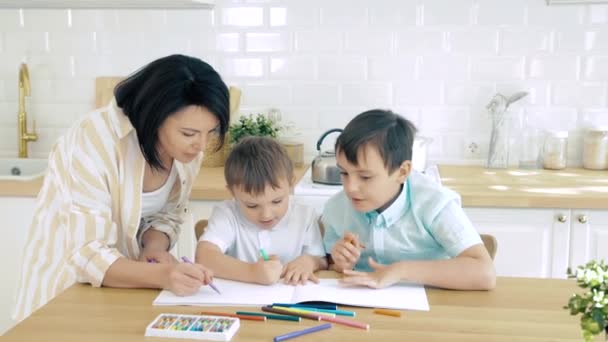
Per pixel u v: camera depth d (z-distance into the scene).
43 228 1.73
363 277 1.46
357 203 1.60
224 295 1.43
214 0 3.06
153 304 1.38
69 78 3.18
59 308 1.35
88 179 1.54
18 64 3.18
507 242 2.50
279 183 1.69
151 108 1.49
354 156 1.54
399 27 2.99
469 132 3.05
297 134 3.13
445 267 1.46
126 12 3.10
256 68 3.10
